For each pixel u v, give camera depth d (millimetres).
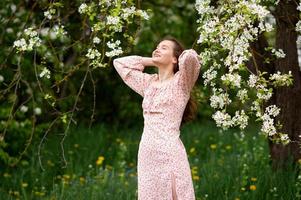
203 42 3838
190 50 4039
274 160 6070
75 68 4820
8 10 6797
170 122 4180
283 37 5598
